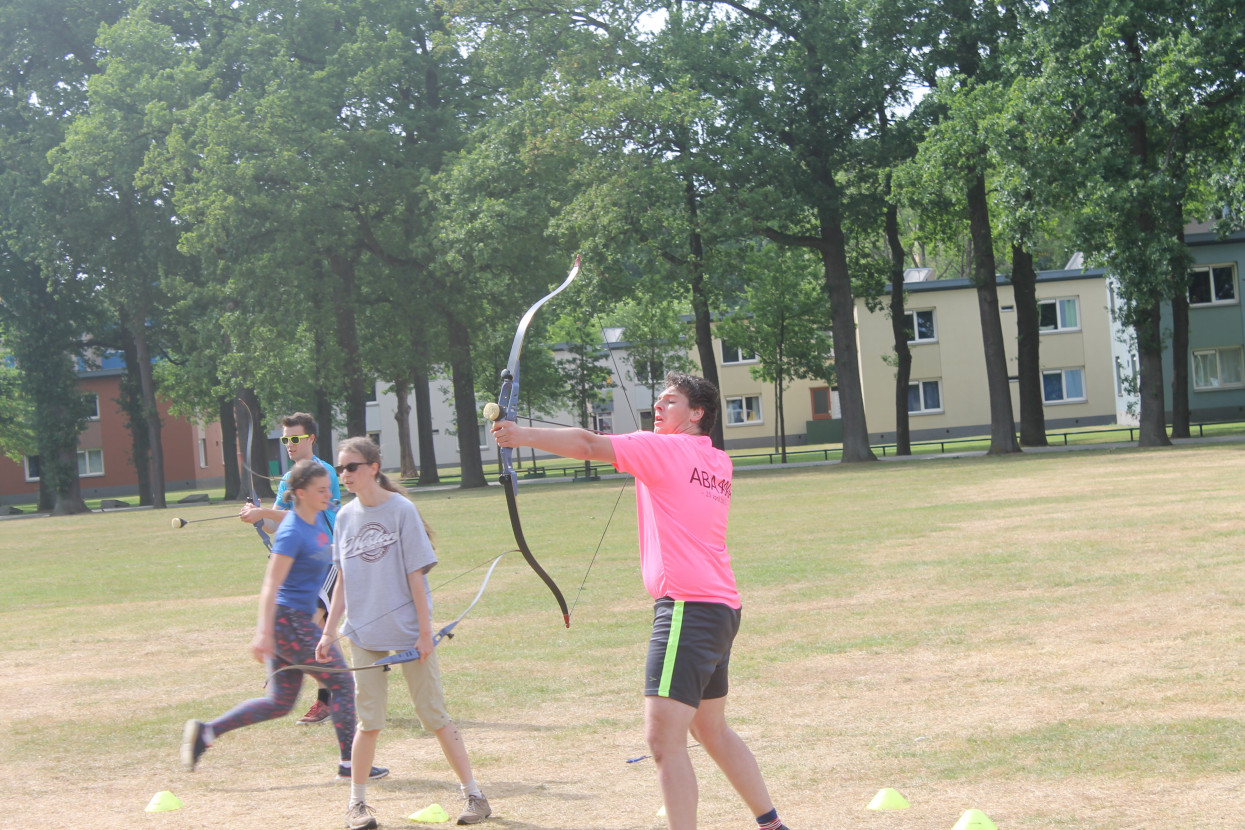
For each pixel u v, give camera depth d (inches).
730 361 2426.2
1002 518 635.5
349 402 1588.3
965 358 2212.1
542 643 370.6
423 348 1573.6
